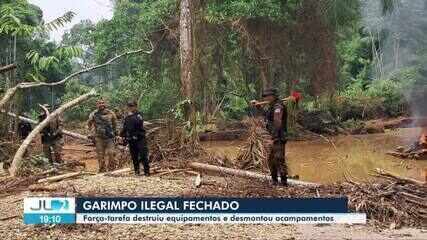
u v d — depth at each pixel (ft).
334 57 95.61
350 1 97.25
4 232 24.59
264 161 41.96
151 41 86.53
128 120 38.86
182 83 59.93
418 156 60.29
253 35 87.15
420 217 28.89
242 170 40.91
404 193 31.65
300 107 96.68
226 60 89.15
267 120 35.17
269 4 83.41
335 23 94.94
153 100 78.23
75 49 49.65
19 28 49.37
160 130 48.88
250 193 31.94
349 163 56.80
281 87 95.91
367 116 116.47
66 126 94.68
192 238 23.99
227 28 83.61
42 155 48.32
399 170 51.80
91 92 47.60
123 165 44.78
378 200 30.19
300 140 85.87
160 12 83.20
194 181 36.60
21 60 107.76
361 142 82.69
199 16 67.00
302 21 91.40
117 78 122.62
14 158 41.01
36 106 121.49
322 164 56.08
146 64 88.63
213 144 80.07
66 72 131.54
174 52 83.82
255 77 92.73
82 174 39.42
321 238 24.62
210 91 81.10
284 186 34.78
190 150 46.93
